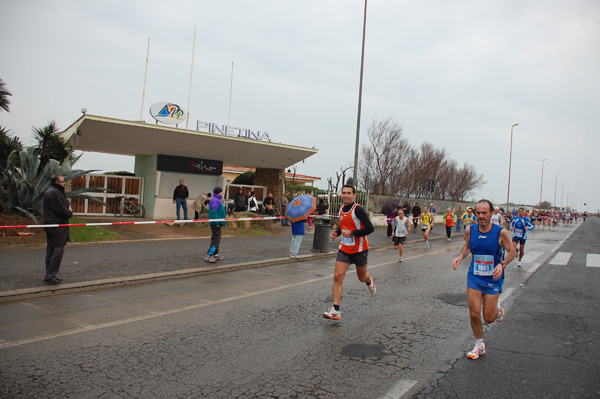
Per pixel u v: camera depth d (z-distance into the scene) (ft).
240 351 15.89
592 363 15.65
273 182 82.17
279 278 31.01
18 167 44.68
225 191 74.08
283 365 14.69
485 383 13.66
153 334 17.57
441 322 20.68
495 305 15.89
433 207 105.09
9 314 19.85
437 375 14.24
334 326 19.43
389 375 14.11
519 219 40.86
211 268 32.35
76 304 22.02
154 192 65.41
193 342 16.74
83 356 14.96
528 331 19.65
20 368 13.80
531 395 12.86
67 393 12.13
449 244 65.41
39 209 41.42
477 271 16.08
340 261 20.49
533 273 37.19
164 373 13.73
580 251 56.18
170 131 59.16
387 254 49.62
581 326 20.58
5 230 36.17
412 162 127.95
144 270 30.17
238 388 12.79
